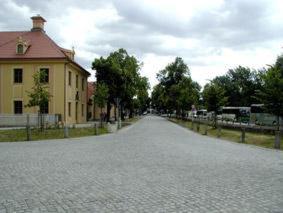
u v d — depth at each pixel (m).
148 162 13.58
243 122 62.00
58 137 27.44
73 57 53.44
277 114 28.08
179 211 6.81
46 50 46.69
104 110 73.69
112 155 15.83
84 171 11.41
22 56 45.94
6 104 46.41
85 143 22.45
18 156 15.38
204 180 10.02
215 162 13.83
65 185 9.20
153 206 7.16
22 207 7.05
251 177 10.56
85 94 58.88
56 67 45.84
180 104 72.25
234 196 8.09
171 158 14.88
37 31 50.41
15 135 27.41
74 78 50.88
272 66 28.64
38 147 19.67
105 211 6.78
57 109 45.78
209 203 7.43
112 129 38.69
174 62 90.44
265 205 7.30
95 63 58.44
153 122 67.56
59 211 6.77
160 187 9.02
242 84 126.81
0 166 12.42
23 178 10.16
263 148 21.28
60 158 14.71
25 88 46.03
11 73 46.31
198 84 104.00
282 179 10.27
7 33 51.09
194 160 14.34
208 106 45.75
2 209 6.91
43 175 10.66
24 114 41.84
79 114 54.16
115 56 62.94
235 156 16.17
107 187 8.98
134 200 7.65
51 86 45.94
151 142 23.16
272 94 27.59
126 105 68.62
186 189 8.81
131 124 56.25
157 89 93.06
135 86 63.34
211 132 38.41
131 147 19.69
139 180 9.94
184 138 27.92
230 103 126.00
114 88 58.53
